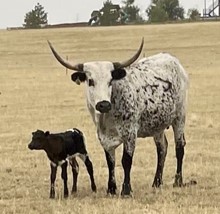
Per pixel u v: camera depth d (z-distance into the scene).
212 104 33.16
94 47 78.56
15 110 32.56
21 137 23.77
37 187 15.27
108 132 13.98
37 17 131.38
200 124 26.03
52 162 13.99
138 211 12.36
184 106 15.70
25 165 17.97
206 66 58.56
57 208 12.88
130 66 14.81
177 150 15.65
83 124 26.73
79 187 15.14
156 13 118.19
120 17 120.06
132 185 15.16
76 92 40.97
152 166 17.52
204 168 16.98
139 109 14.20
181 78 15.57
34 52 75.62
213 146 20.73
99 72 13.52
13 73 57.19
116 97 13.80
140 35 85.56
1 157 19.31
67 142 14.00
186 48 74.12
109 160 14.14
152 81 14.67
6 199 14.04
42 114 30.69
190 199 13.40
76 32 89.56
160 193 14.14
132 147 14.00
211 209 12.47
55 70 59.31
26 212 12.70
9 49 78.06
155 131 14.84
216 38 80.06
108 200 13.43
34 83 47.81
